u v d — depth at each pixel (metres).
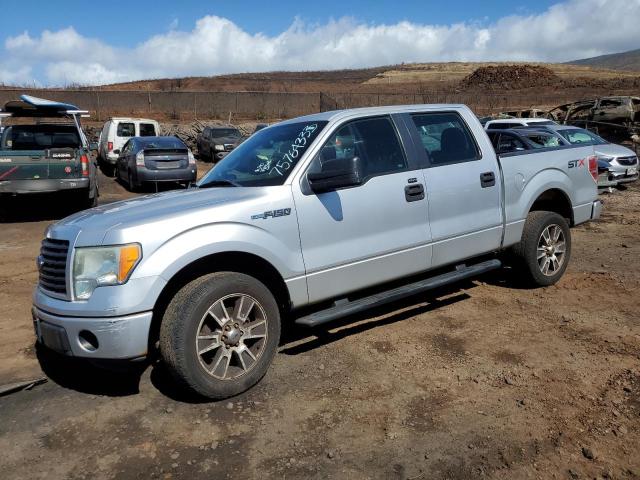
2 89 36.56
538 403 3.58
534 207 6.03
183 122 32.34
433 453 3.10
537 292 5.78
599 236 8.69
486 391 3.76
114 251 3.43
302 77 96.00
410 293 4.57
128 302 3.40
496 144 8.64
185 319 3.51
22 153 10.49
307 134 4.40
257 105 39.22
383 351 4.45
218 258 3.80
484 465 2.98
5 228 10.23
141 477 2.97
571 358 4.21
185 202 3.91
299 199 4.04
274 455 3.13
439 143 4.98
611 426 3.29
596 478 2.86
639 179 15.15
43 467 3.08
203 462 3.09
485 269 5.13
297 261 4.02
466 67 106.38
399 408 3.58
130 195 14.83
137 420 3.54
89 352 3.49
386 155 4.58
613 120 23.45
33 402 3.80
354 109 4.66
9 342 4.88
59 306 3.54
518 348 4.42
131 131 19.62
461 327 4.89
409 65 111.31
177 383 3.66
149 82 76.94
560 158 5.89
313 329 4.95
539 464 2.98
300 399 3.73
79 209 12.30
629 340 4.50
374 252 4.40
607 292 5.73
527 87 65.12
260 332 3.88
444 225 4.83
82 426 3.48
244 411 3.60
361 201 4.31
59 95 35.91
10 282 6.77
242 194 3.95
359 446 3.19
